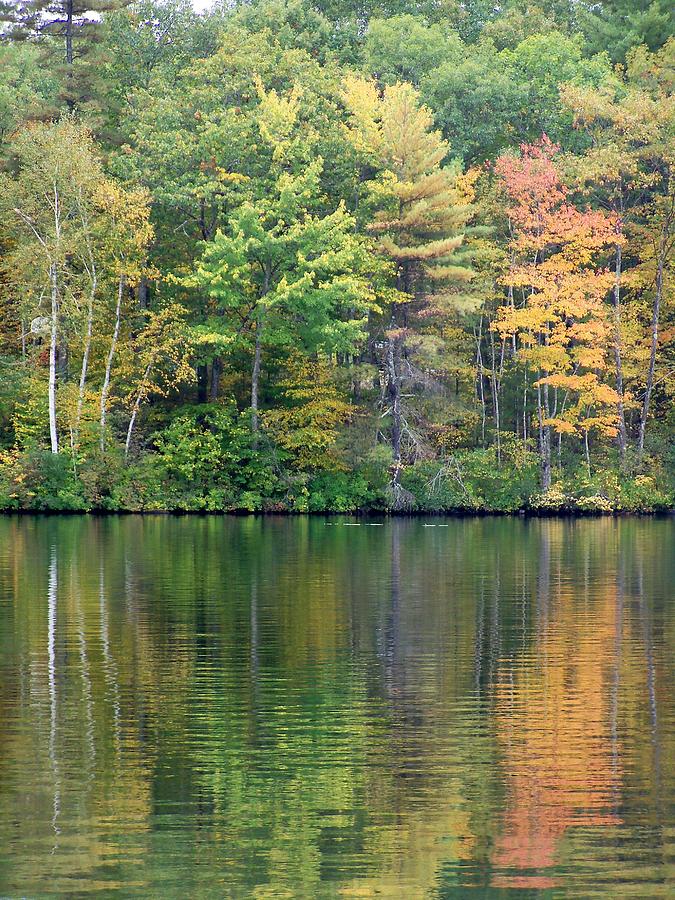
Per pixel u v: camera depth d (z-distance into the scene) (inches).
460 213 2181.3
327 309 2164.1
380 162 2228.1
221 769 496.7
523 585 1072.8
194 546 1440.7
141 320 2197.3
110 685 642.2
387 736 545.6
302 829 433.1
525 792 471.5
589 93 2247.8
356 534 1678.2
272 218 2169.0
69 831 430.3
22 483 2059.5
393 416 2194.9
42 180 2068.2
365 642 772.0
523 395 2272.4
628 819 444.1
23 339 2207.2
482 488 2186.3
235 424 2222.0
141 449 2187.5
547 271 2209.6
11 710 587.2
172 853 412.5
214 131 2155.5
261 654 729.6
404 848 418.0
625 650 748.6
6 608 904.3
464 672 680.4
